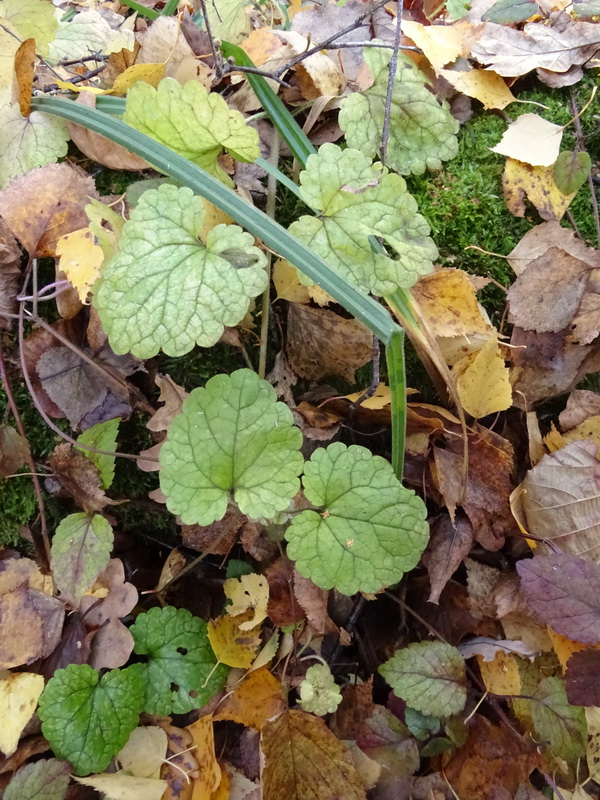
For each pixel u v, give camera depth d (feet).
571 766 0.80
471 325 0.82
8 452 0.82
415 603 0.91
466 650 0.85
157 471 0.89
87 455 0.80
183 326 0.63
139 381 0.85
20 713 0.73
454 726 0.81
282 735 0.77
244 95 0.90
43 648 0.77
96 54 0.94
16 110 0.78
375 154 0.83
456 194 0.86
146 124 0.70
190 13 1.08
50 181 0.74
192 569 0.90
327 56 0.91
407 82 0.83
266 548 0.84
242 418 0.68
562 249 0.83
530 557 0.87
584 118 0.90
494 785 0.78
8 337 0.82
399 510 0.70
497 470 0.84
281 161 0.88
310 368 0.88
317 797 0.76
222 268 0.64
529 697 0.81
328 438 0.83
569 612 0.73
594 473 0.81
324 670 0.78
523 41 0.91
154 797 0.71
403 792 0.79
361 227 0.71
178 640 0.79
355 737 0.81
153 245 0.64
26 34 0.86
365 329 0.82
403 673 0.80
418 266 0.70
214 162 0.75
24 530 0.87
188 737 0.78
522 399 0.89
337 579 0.70
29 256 0.77
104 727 0.72
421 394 0.91
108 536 0.78
